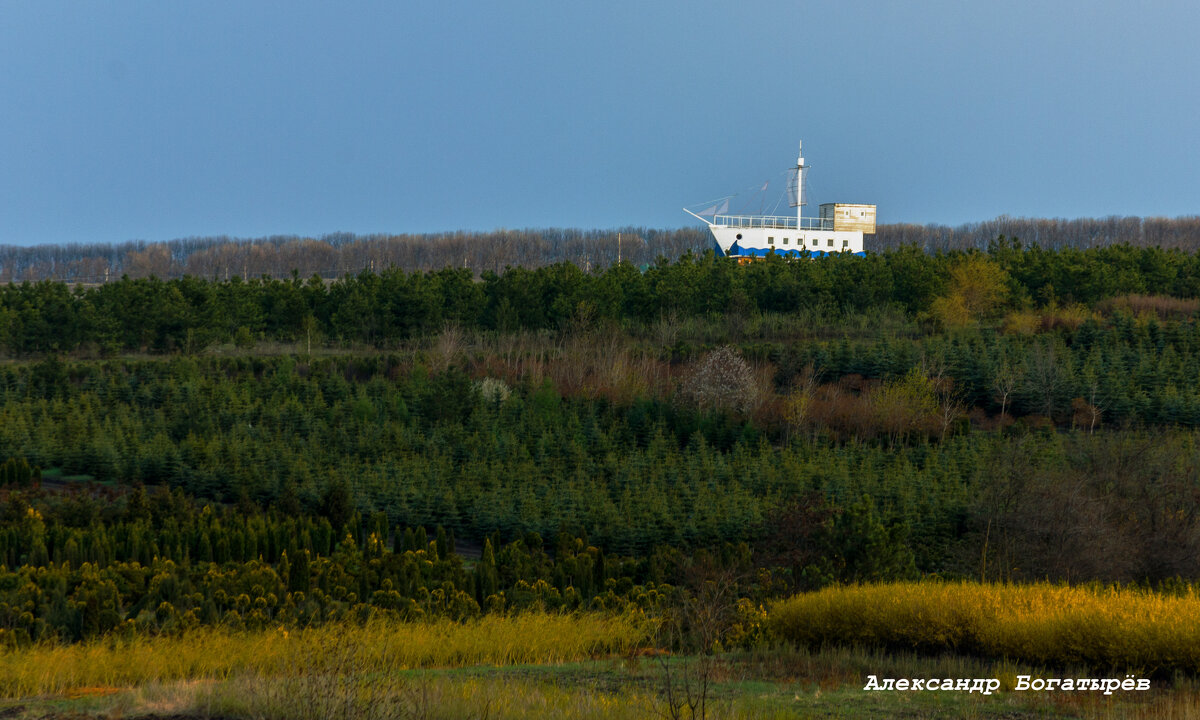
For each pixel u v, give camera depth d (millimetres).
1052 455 159375
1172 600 79500
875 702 60125
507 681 63625
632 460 169750
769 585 112688
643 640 90312
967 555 126125
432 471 164875
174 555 128125
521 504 149875
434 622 94375
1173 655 66188
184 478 166875
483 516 149500
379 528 146375
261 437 182125
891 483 154875
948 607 77812
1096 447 148000
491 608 103438
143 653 73688
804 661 75312
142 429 183625
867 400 198250
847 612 80625
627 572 127562
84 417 186250
